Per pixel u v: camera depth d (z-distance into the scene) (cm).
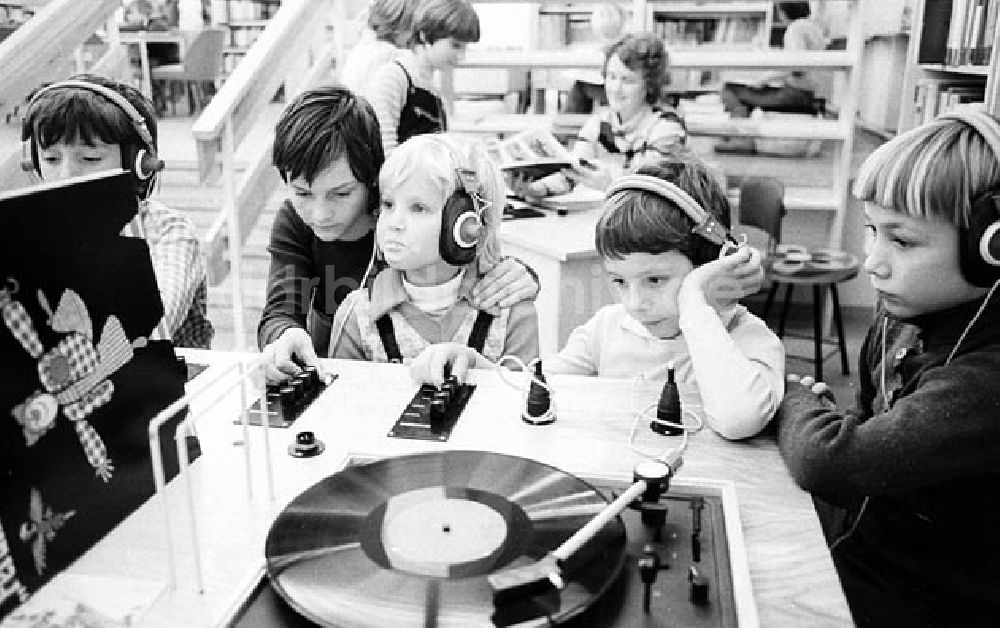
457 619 54
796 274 272
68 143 112
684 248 96
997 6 219
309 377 99
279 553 61
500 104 480
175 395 79
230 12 684
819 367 287
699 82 460
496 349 120
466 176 112
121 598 62
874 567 97
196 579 64
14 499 62
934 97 257
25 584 62
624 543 62
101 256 70
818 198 339
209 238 273
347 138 119
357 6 425
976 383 80
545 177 254
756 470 83
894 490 81
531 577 56
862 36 315
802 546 69
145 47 562
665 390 91
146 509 74
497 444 87
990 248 76
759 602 62
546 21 445
